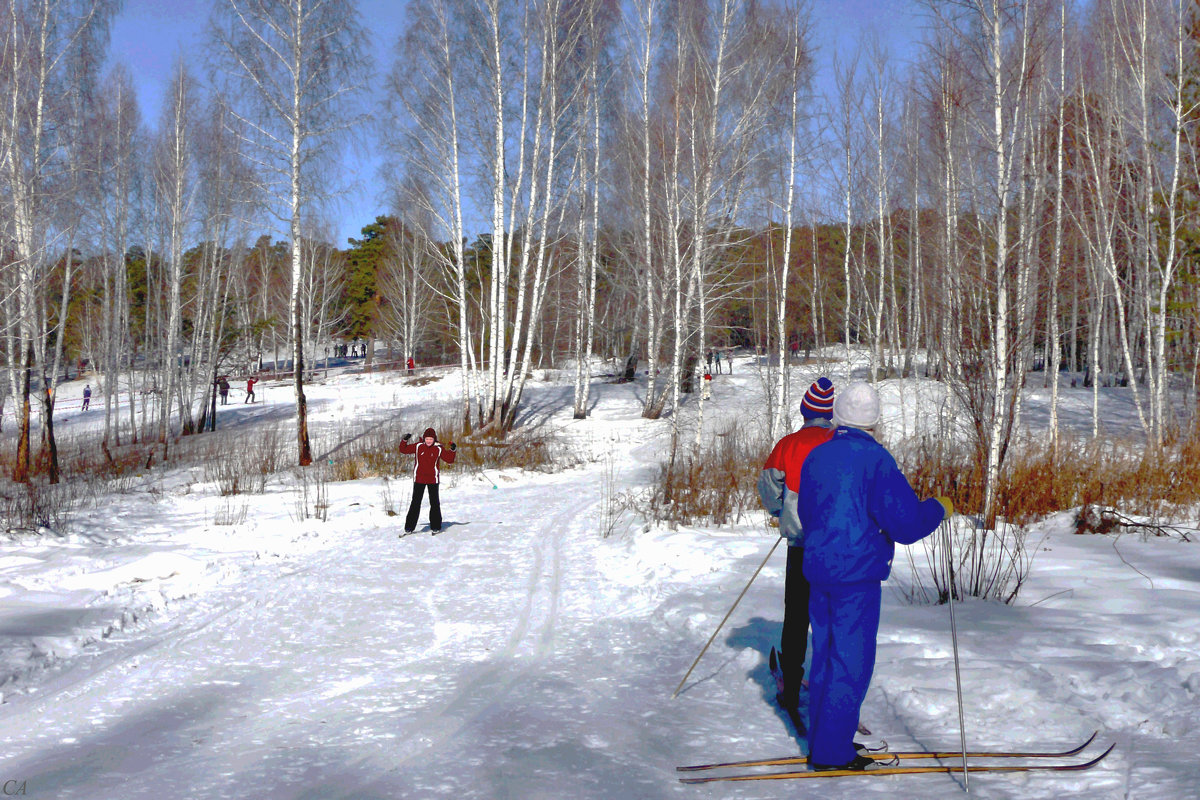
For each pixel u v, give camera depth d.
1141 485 10.73
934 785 2.95
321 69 21.30
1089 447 12.57
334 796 3.02
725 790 3.01
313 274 52.78
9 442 26.69
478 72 26.02
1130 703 3.61
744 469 13.94
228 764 3.42
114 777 3.29
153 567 8.26
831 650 3.19
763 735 3.66
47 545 10.38
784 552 8.40
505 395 29.70
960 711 2.94
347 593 7.52
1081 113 18.39
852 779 3.06
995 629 4.98
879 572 3.18
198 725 4.04
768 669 4.64
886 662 4.41
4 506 12.81
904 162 30.89
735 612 6.01
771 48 22.12
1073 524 9.17
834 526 3.20
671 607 6.39
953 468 10.70
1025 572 6.72
